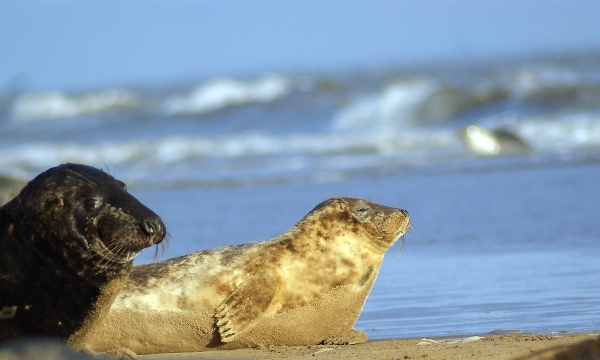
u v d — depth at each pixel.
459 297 18.17
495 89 59.16
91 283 11.50
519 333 14.46
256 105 73.00
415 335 15.15
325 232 15.54
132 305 14.38
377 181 37.31
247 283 14.61
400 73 94.50
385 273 21.48
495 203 30.03
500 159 41.28
